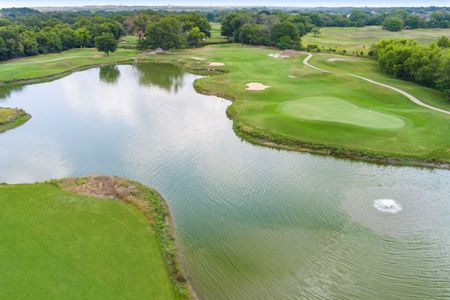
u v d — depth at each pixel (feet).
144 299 63.82
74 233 80.33
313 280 71.15
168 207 95.40
